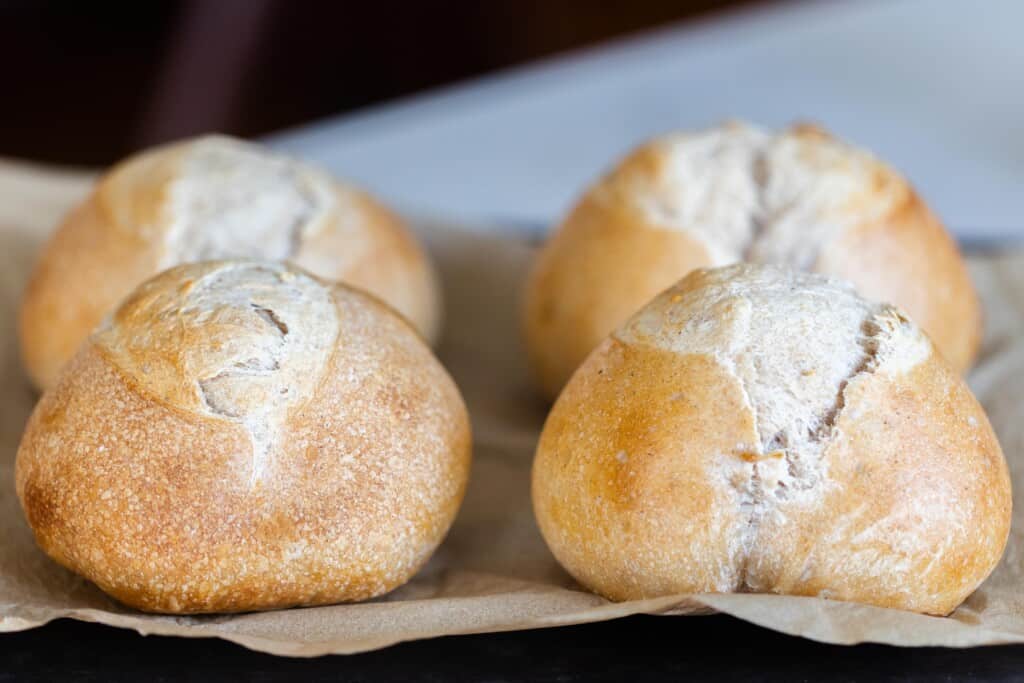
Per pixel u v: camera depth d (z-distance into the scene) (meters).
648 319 0.51
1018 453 0.58
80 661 0.49
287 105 1.22
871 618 0.47
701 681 0.48
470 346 0.71
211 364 0.51
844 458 0.49
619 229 0.61
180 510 0.50
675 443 0.49
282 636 0.49
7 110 1.20
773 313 0.50
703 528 0.49
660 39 1.10
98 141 1.18
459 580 0.53
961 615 0.50
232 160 0.63
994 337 0.67
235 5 1.14
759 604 0.47
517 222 0.81
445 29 1.28
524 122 0.95
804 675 0.48
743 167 0.61
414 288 0.65
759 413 0.49
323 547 0.50
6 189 0.75
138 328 0.52
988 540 0.50
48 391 0.52
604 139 0.91
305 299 0.53
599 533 0.50
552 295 0.63
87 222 0.62
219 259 0.54
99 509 0.50
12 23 1.26
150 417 0.50
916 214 0.61
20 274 0.70
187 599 0.50
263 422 0.51
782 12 1.13
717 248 0.60
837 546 0.48
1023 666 0.49
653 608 0.47
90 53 1.26
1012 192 0.83
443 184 0.86
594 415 0.51
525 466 0.61
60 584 0.52
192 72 1.12
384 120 0.98
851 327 0.50
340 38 1.25
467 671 0.49
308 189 0.64
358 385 0.52
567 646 0.49
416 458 0.52
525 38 1.29
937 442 0.49
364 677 0.48
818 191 0.60
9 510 0.55
